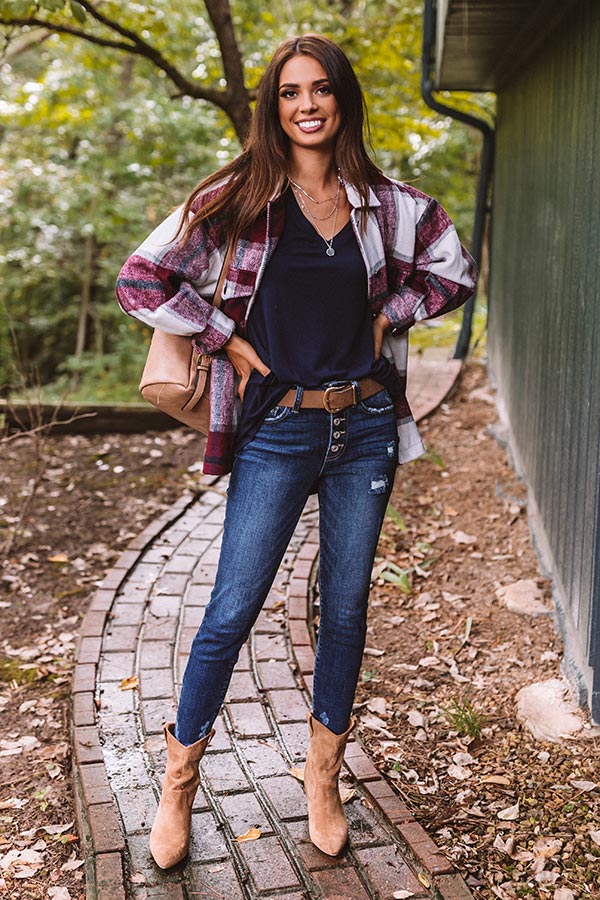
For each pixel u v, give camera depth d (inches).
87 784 101.7
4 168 497.4
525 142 200.5
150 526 178.4
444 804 101.5
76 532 182.4
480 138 470.0
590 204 118.9
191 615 143.5
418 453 92.5
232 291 83.1
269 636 135.6
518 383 207.0
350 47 313.3
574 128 132.5
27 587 160.4
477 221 291.6
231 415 86.4
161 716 116.0
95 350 577.6
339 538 87.0
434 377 273.1
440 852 91.4
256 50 358.9
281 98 80.7
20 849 97.2
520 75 212.5
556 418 147.3
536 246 178.4
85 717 115.0
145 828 95.0
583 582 119.0
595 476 112.1
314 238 81.9
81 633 136.9
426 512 187.6
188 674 87.7
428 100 266.7
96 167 474.9
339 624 88.7
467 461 212.8
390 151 419.5
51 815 102.7
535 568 158.9
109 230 479.5
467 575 160.4
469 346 317.4
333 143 83.4
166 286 82.2
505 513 182.7
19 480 210.2
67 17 231.3
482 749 111.5
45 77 417.4
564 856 92.5
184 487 204.4
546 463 158.2
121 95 491.5
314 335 82.1
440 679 128.3
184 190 479.5
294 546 168.4
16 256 498.9
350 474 85.9
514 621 142.4
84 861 92.8
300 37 81.2
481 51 200.4
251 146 82.5
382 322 87.6
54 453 227.9
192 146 453.1
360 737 114.0
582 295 124.3
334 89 80.3
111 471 215.3
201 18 358.6
